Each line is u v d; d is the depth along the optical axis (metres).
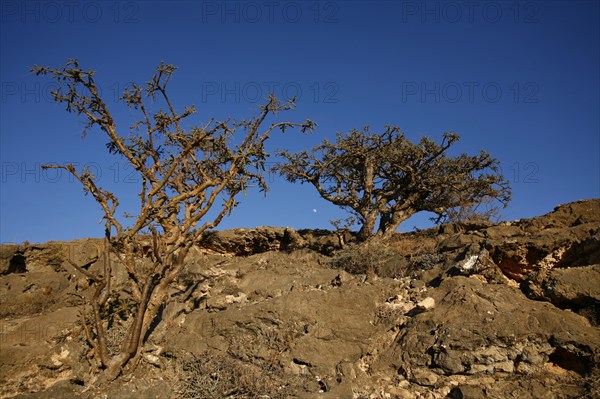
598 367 7.93
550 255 10.70
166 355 9.46
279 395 8.29
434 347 8.66
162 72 9.83
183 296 11.95
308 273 12.48
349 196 19.75
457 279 10.24
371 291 10.34
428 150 18.59
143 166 9.75
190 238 9.93
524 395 7.88
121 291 11.62
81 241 17.70
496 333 8.49
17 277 15.00
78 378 8.80
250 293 11.41
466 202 19.28
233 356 9.32
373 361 9.04
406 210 19.08
